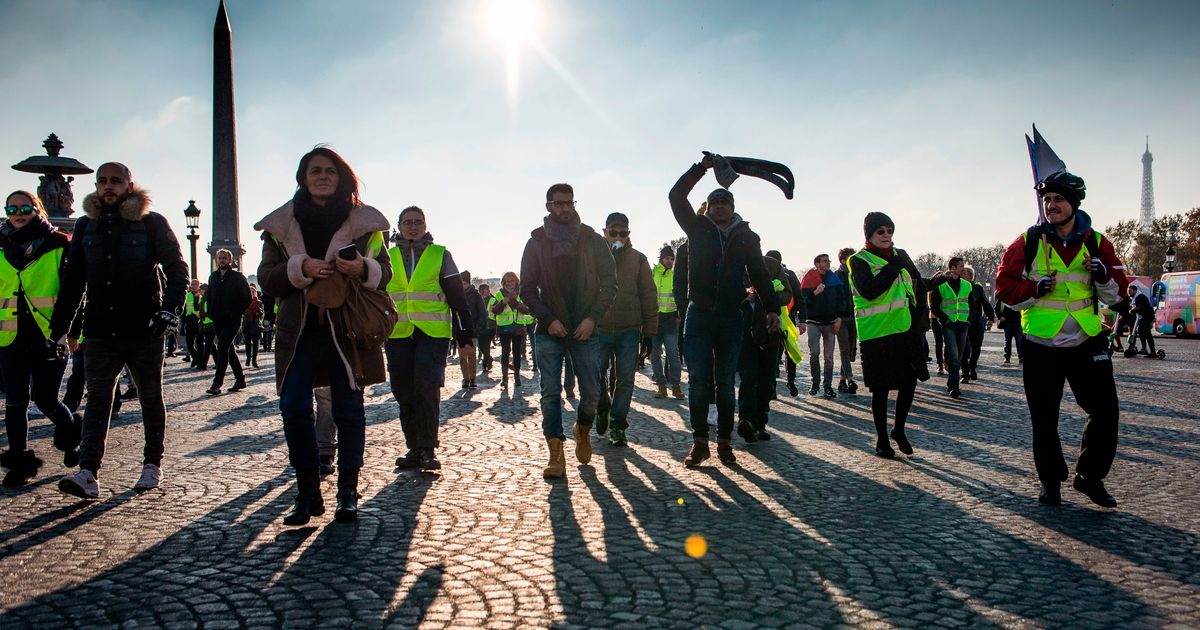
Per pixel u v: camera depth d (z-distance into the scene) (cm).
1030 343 523
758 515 488
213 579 371
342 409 475
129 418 921
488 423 902
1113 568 387
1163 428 825
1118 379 1419
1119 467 629
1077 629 313
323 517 482
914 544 427
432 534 444
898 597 348
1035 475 605
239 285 1248
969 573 380
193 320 1820
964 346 1296
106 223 542
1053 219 516
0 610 334
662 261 1140
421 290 630
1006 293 522
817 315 1163
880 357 676
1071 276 512
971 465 645
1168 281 3703
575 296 623
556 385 613
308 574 377
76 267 550
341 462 477
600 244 636
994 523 468
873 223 680
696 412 646
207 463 657
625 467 643
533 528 457
